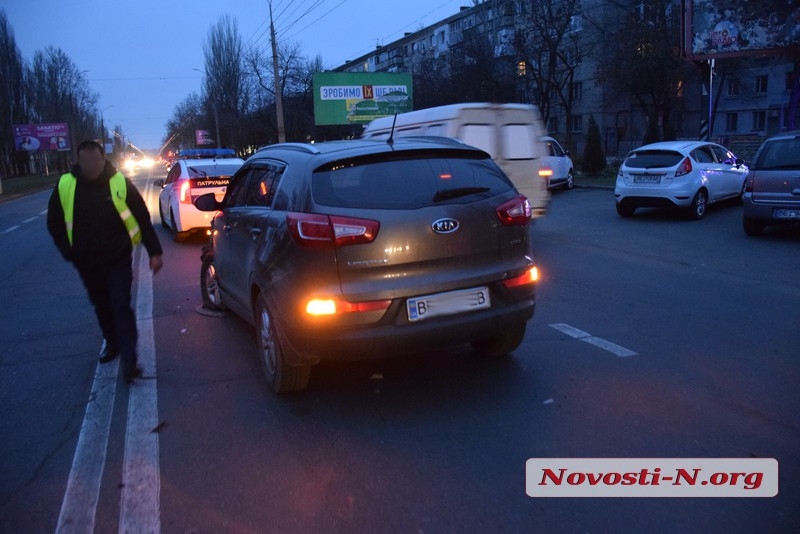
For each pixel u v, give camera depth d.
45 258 11.44
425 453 3.56
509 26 36.59
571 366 4.83
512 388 4.43
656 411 4.01
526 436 3.72
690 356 4.99
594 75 35.75
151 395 4.53
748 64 35.16
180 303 7.25
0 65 59.09
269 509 3.04
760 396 4.20
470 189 4.22
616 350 5.16
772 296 6.82
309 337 3.89
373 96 39.62
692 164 12.62
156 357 5.36
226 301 5.75
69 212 4.69
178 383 4.75
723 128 44.41
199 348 5.55
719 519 2.89
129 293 4.92
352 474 3.35
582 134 45.34
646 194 12.81
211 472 3.42
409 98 40.44
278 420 4.05
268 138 53.91
